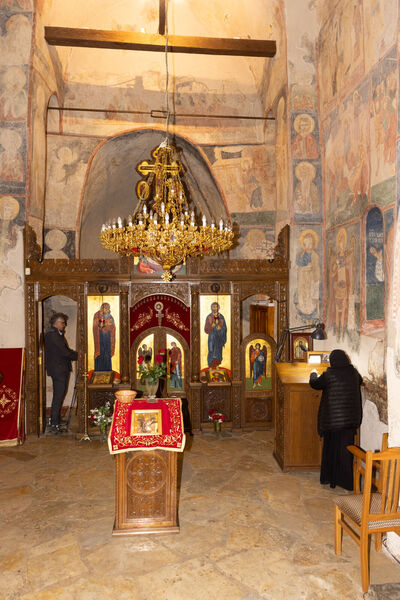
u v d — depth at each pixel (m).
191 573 3.83
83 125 9.86
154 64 10.17
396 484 3.62
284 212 8.20
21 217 7.61
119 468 4.44
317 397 6.15
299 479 5.91
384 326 5.57
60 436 7.75
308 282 7.76
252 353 8.01
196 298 7.87
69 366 8.23
